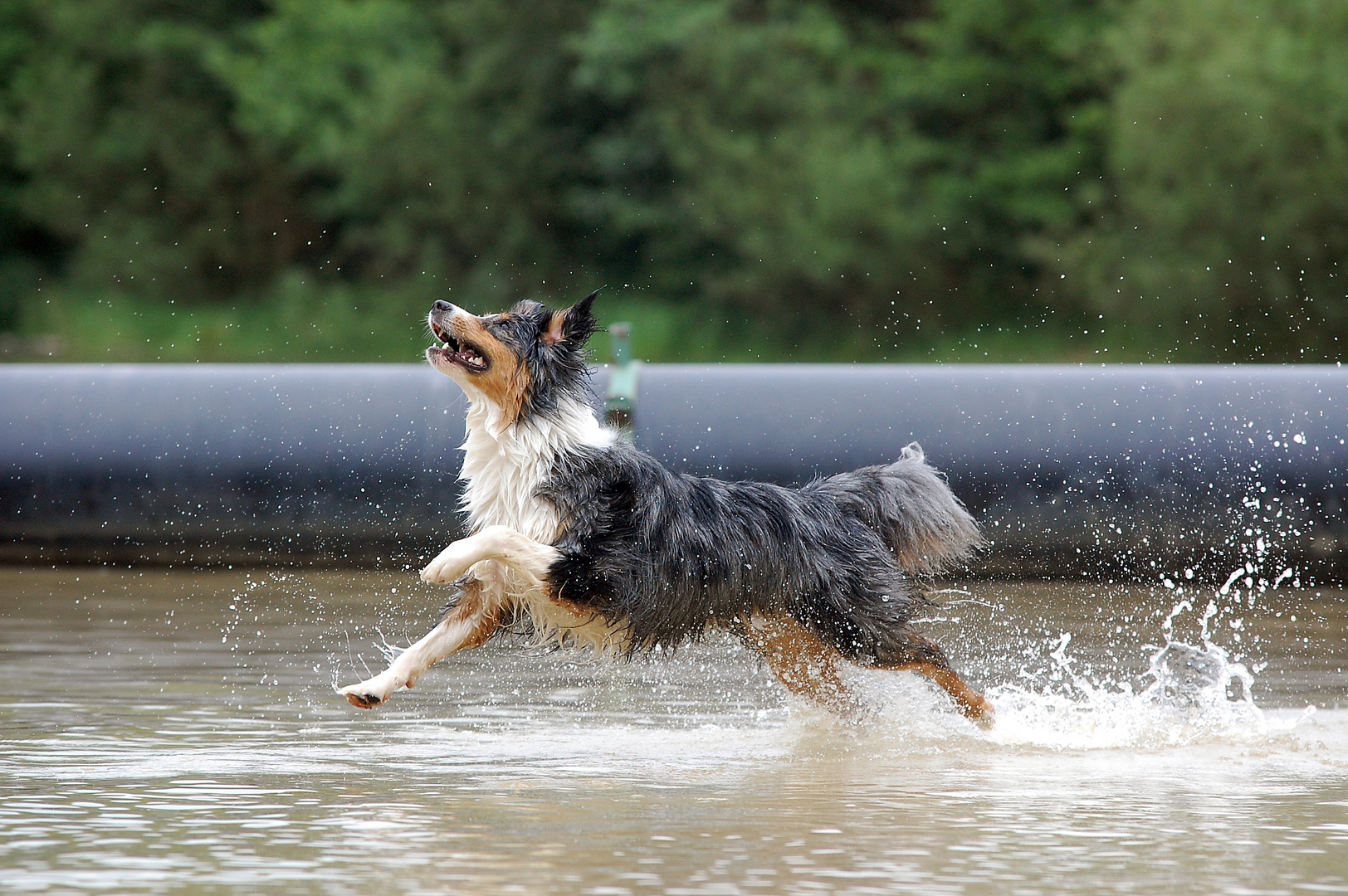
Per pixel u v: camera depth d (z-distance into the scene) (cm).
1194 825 540
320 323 3944
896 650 781
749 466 1388
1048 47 3759
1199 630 1091
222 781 613
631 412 1407
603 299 3962
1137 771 654
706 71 3784
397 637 1066
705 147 3781
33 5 4316
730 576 755
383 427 1445
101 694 841
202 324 4041
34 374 1530
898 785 616
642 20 3791
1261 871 476
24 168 4353
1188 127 3200
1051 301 3666
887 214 3656
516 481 745
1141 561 1358
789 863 479
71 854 489
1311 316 3180
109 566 1480
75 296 4197
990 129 3844
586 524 732
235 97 4281
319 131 4103
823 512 794
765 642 797
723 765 663
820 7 4031
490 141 3953
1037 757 688
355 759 666
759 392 1416
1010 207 3675
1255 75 3153
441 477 1420
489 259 4028
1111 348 3347
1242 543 1345
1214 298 3234
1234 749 707
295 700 830
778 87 3778
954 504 835
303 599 1254
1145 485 1361
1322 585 1342
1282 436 1361
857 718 789
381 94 3953
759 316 3831
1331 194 3106
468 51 4094
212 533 1455
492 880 456
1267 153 3156
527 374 746
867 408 1402
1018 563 1368
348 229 4231
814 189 3691
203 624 1125
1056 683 893
